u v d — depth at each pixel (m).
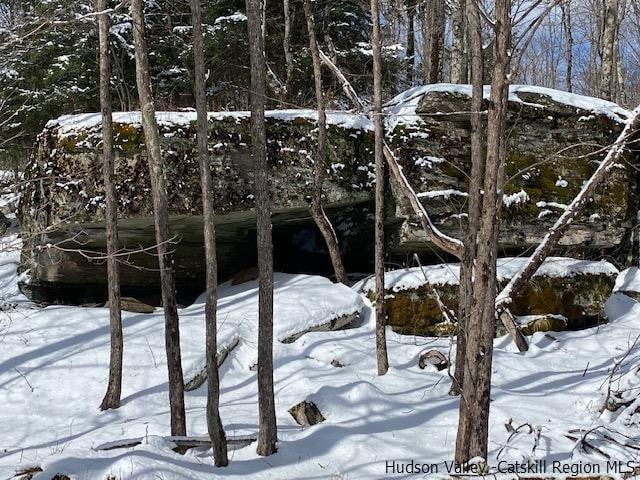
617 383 7.29
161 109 12.30
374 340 9.16
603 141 10.77
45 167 9.28
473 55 6.46
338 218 11.09
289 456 5.69
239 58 13.62
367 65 14.11
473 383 5.00
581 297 9.99
